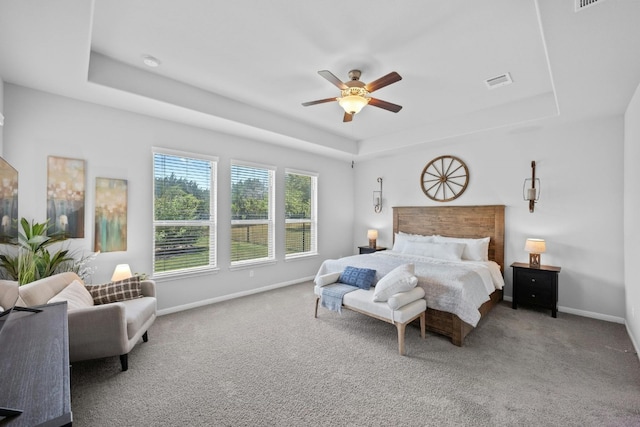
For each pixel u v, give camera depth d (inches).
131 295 109.7
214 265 161.6
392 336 116.5
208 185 160.6
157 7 77.7
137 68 112.3
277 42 94.0
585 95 110.0
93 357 84.0
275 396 77.9
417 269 133.4
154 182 141.3
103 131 124.3
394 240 215.2
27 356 45.4
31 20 69.4
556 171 151.8
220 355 100.0
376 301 111.2
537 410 72.6
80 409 71.8
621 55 81.5
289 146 194.9
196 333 118.3
